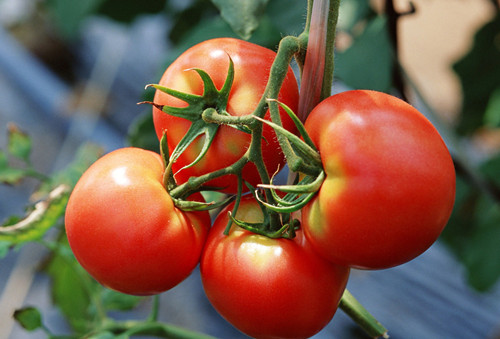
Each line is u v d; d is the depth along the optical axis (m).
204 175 0.50
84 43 1.74
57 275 0.74
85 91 1.70
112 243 0.49
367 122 0.47
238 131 0.49
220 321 1.26
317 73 0.49
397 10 0.66
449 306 1.17
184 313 1.28
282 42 0.47
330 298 0.50
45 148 1.66
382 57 0.65
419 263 1.25
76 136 1.60
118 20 0.92
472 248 0.93
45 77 1.76
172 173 0.51
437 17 1.65
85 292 0.74
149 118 0.72
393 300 1.20
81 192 0.50
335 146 0.47
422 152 0.46
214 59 0.51
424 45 1.64
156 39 1.67
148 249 0.49
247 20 0.54
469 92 1.02
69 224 0.50
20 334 1.25
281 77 0.47
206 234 0.52
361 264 0.48
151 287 0.51
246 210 0.52
